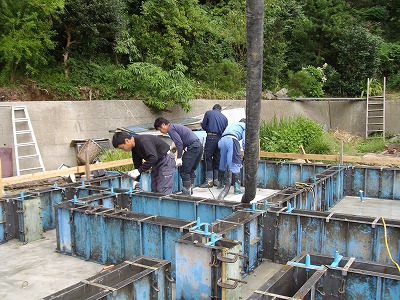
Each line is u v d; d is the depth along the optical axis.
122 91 11.56
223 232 3.77
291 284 2.97
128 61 12.70
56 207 4.78
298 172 8.17
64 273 4.20
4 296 3.66
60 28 10.94
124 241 4.39
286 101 14.80
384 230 4.09
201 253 3.33
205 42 15.62
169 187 5.99
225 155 7.35
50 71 10.85
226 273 3.22
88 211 4.53
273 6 17.09
